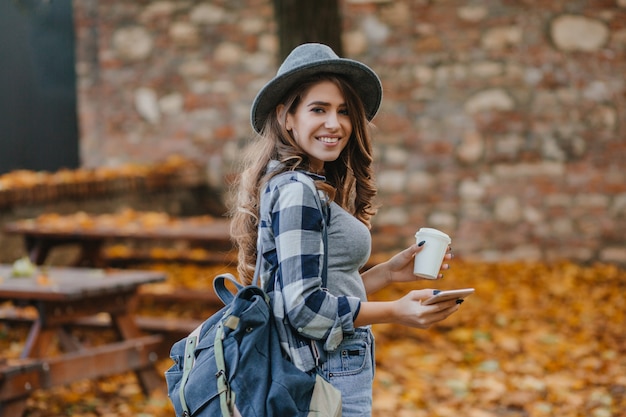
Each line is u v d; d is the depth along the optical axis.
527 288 7.53
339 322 2.31
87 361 4.64
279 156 2.53
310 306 2.29
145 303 7.20
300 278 2.30
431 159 8.71
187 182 9.14
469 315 6.68
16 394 4.27
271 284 2.43
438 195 8.72
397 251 8.83
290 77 2.47
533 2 8.37
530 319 6.60
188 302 7.17
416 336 6.20
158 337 5.11
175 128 9.54
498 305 6.98
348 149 2.65
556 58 8.36
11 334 6.36
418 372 5.37
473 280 7.87
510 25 8.44
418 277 2.71
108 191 8.18
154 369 5.07
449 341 6.09
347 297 2.35
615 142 8.29
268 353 2.33
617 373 5.29
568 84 8.35
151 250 8.31
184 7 9.44
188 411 2.36
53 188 7.53
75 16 9.73
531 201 8.52
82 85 9.77
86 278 4.98
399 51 8.71
